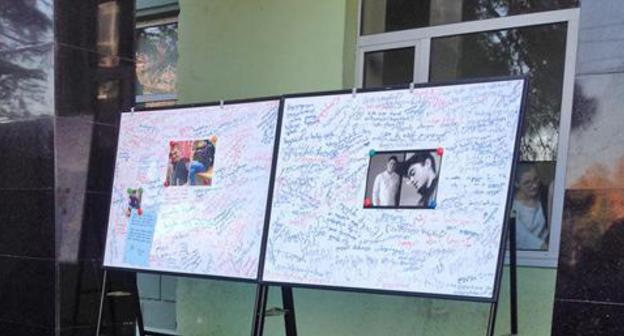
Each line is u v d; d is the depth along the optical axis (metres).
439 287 2.49
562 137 3.20
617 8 2.34
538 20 3.31
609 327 2.33
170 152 3.38
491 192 2.46
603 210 2.36
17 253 3.77
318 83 3.86
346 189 2.79
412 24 3.73
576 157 2.42
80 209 3.70
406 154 2.67
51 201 3.60
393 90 2.76
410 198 2.63
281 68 4.01
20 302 3.76
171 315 4.64
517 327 3.00
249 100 3.19
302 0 3.91
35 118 3.67
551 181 3.25
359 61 3.88
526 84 2.48
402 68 3.76
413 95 2.71
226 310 4.17
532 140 3.31
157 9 4.85
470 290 2.42
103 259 3.48
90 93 3.76
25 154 3.72
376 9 3.86
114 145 3.88
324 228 2.80
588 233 2.38
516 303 2.94
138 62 5.06
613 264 2.33
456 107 2.61
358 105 2.84
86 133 3.74
